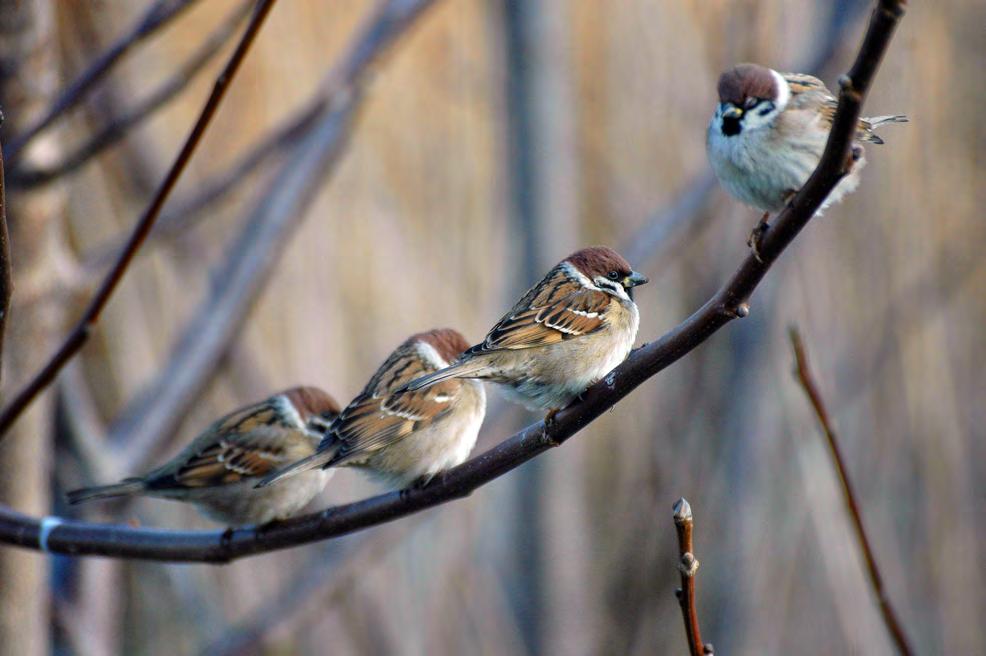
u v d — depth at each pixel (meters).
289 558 12.91
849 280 12.62
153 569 12.05
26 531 7.15
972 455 14.94
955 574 14.38
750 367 12.09
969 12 14.38
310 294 13.59
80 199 11.01
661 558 13.52
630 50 13.72
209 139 13.02
